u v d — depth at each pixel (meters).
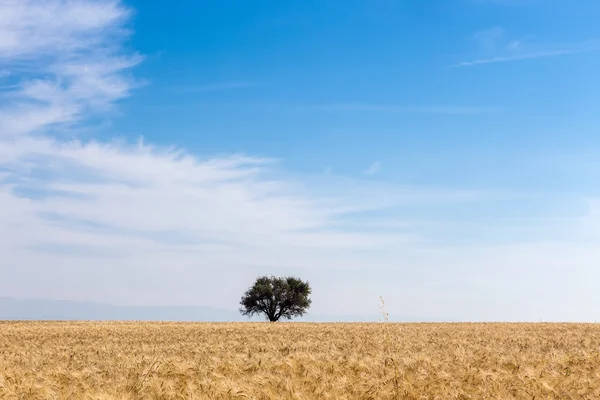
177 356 23.48
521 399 13.14
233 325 59.41
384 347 27.84
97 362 21.05
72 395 13.79
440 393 13.48
